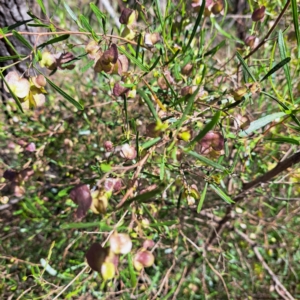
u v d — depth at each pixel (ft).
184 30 1.26
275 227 1.63
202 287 1.56
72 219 1.46
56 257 1.48
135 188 0.63
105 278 0.52
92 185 0.61
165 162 0.81
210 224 1.49
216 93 1.01
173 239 1.57
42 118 1.61
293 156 0.99
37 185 1.51
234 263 1.71
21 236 1.65
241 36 1.67
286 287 1.75
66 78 2.00
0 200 1.16
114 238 0.51
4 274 1.29
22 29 1.42
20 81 0.68
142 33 0.84
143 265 0.60
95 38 0.72
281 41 0.68
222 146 0.70
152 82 0.99
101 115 1.47
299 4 1.08
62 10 1.64
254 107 1.52
